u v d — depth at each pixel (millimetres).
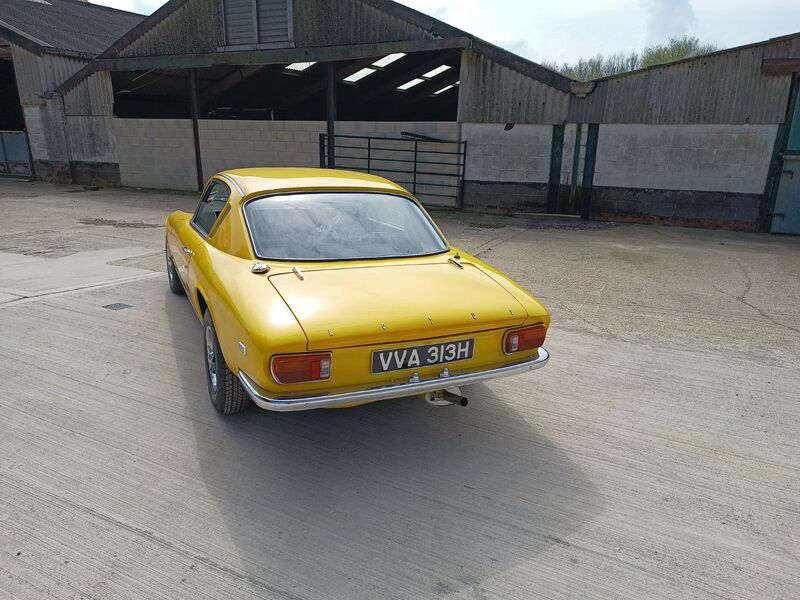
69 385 3688
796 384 4043
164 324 4879
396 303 2730
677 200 12062
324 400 2449
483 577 2174
